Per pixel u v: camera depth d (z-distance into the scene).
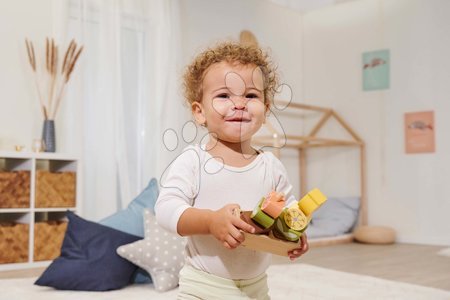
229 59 0.92
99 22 3.60
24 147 3.29
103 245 2.23
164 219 0.88
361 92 4.77
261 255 0.93
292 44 5.11
